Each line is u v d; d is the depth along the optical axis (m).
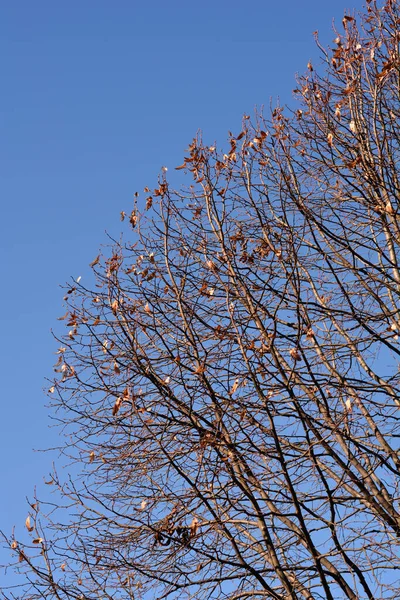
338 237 8.41
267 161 9.24
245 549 7.36
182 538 7.06
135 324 7.84
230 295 8.55
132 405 7.43
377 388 8.38
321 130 9.76
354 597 7.16
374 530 7.36
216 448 7.20
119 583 7.26
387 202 8.96
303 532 7.02
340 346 8.45
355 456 7.88
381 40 10.19
